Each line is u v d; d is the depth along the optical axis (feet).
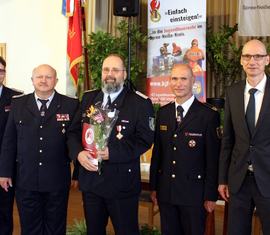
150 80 14.28
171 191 6.86
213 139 6.82
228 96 6.75
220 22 15.15
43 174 7.29
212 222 9.42
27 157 7.36
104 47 14.52
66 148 7.55
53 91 7.79
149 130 6.68
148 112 6.81
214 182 6.73
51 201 7.43
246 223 6.40
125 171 6.55
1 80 8.40
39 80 7.36
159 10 13.91
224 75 14.11
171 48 13.74
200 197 6.73
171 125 7.13
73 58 14.35
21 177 7.39
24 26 17.54
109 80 6.77
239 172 6.35
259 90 6.29
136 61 14.78
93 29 16.60
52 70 7.55
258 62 6.18
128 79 12.62
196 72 13.25
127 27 15.08
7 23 17.95
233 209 6.42
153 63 14.16
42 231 7.65
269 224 6.11
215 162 6.79
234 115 6.53
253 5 12.95
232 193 6.42
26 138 7.39
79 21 14.11
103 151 6.35
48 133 7.40
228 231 6.48
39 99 7.57
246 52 6.27
